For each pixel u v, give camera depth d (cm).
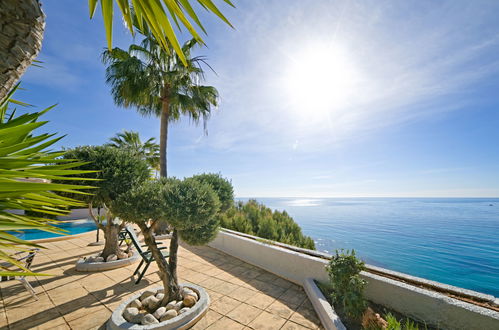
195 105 841
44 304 319
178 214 252
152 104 807
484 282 836
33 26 82
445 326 226
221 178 432
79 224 1302
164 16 114
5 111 152
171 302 291
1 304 317
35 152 118
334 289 303
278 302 331
